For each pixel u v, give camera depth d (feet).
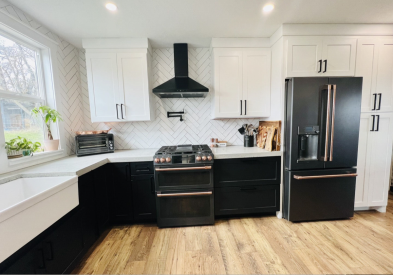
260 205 6.78
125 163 6.37
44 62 6.27
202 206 6.41
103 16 5.52
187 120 8.46
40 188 4.49
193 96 7.72
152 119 7.73
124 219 6.50
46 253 3.58
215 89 7.26
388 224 6.26
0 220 2.54
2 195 4.02
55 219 3.68
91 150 7.02
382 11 5.54
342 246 5.24
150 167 6.45
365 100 6.46
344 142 6.16
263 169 6.66
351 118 6.08
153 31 6.53
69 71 7.26
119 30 6.39
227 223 6.63
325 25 6.22
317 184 6.36
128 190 6.45
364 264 4.58
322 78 5.92
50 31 6.28
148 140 8.46
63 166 5.09
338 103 6.00
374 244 5.30
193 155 6.18
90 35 6.66
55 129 6.61
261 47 7.22
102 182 5.98
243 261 4.78
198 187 6.28
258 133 8.14
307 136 6.42
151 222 6.87
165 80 8.15
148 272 4.53
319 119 6.05
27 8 5.03
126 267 4.70
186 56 7.72
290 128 6.14
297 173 6.29
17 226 2.82
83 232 4.85
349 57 6.32
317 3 5.11
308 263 4.66
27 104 5.72
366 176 6.77
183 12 5.42
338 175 6.18
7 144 4.83
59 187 3.79
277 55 6.64
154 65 8.07
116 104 7.12
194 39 7.27
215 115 7.34
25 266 3.14
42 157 5.70
